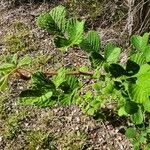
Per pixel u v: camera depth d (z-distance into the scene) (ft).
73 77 3.74
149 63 3.74
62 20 3.56
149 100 3.82
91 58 4.03
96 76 4.31
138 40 4.32
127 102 4.28
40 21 3.58
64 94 3.55
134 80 3.28
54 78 3.63
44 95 3.39
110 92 5.06
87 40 3.93
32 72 3.81
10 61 3.91
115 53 4.03
